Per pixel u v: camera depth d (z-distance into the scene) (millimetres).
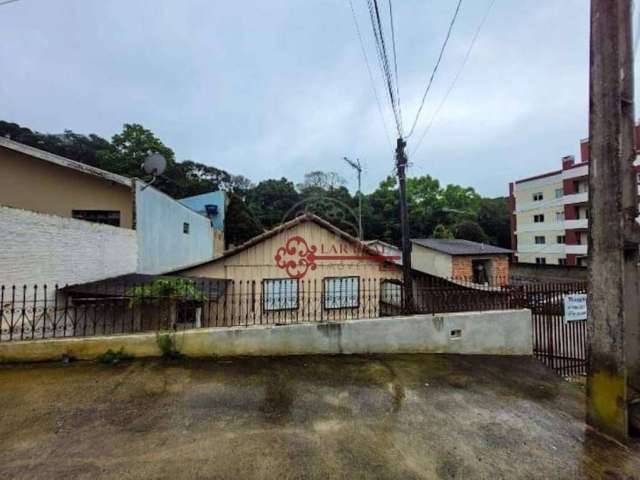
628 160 3174
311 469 2318
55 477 2096
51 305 5234
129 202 9086
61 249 5543
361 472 2328
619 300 3016
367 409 3293
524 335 5820
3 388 3248
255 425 2848
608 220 3088
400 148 6789
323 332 4855
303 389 3654
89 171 8023
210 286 6852
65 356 3957
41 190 8789
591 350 3248
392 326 5168
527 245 32719
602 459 2699
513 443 2867
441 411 3387
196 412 3000
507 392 4062
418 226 35531
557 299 6641
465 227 33812
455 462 2529
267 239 8336
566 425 3268
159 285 5594
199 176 34312
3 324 4367
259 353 4586
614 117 3014
